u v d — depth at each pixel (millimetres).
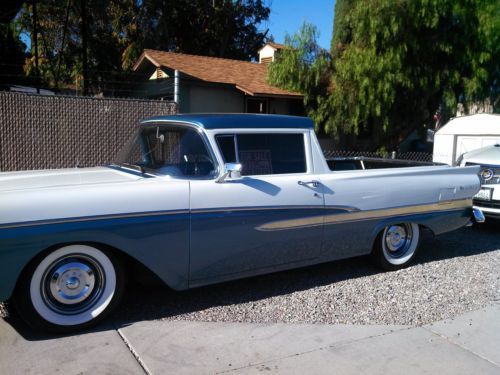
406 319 4211
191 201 4031
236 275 4406
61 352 3406
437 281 5219
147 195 3857
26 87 18141
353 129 15305
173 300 4453
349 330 3953
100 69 26766
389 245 5500
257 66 18641
